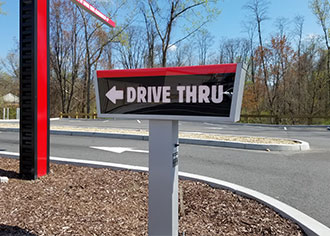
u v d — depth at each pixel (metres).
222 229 2.61
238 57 36.56
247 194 3.54
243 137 9.95
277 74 28.66
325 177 5.09
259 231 2.60
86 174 4.46
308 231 2.58
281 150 8.06
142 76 2.03
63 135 11.00
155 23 16.81
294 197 3.96
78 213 2.84
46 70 4.48
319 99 26.56
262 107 30.23
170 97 1.95
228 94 1.78
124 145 8.52
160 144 2.02
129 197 3.46
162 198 2.02
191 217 2.91
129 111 2.08
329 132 14.90
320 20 25.66
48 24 4.52
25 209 2.87
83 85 34.03
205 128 16.27
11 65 34.38
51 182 3.99
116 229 2.49
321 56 26.94
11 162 5.28
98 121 22.94
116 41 27.55
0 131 12.27
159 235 2.04
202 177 4.30
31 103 4.15
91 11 5.19
